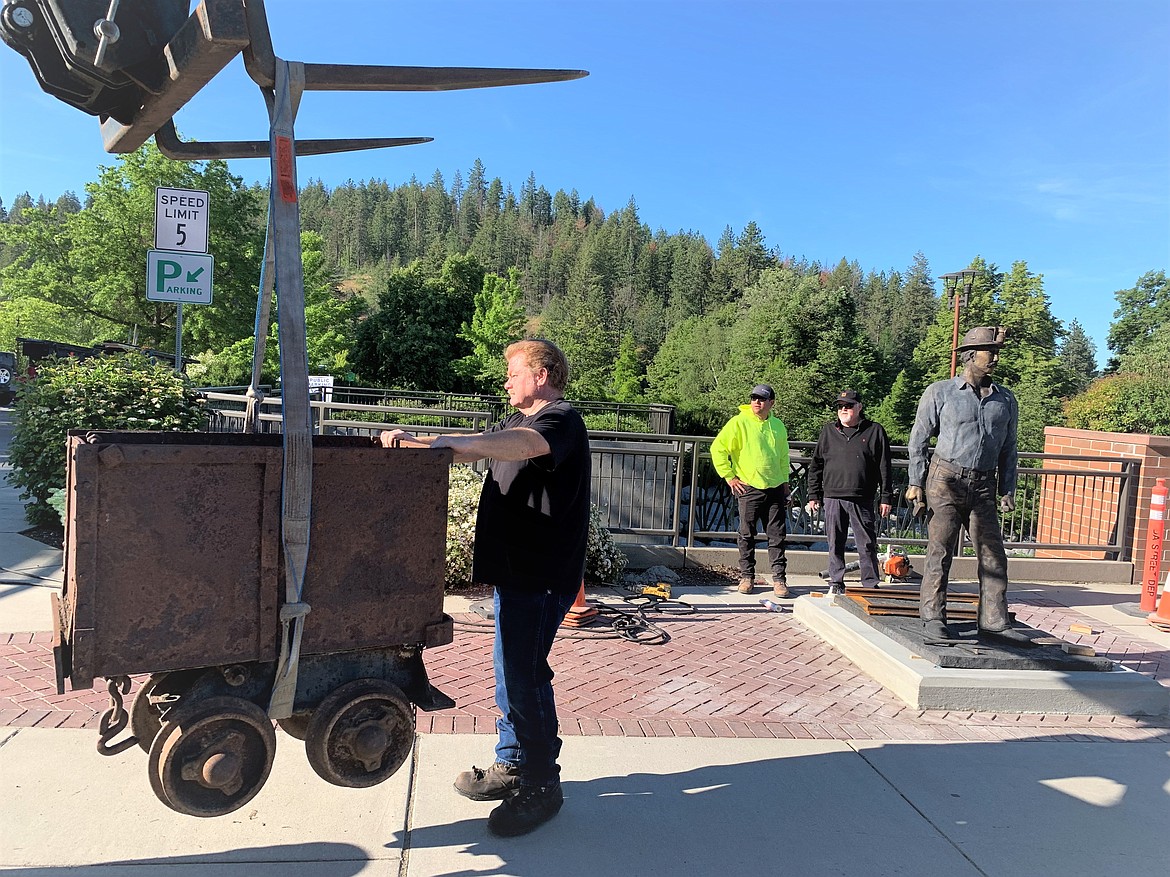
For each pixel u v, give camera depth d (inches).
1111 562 321.4
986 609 197.5
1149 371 1475.1
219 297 1218.6
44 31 89.1
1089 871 113.7
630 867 108.4
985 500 194.5
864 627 215.5
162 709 100.6
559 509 111.2
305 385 90.0
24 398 293.0
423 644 103.1
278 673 91.5
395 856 107.7
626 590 268.4
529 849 111.3
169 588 84.5
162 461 82.6
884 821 125.2
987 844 119.8
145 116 97.4
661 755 145.4
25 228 1249.4
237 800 93.3
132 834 108.8
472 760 136.9
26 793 117.8
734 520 327.3
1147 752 158.9
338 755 100.0
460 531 249.3
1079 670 184.7
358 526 96.3
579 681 183.9
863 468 257.3
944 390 196.1
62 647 88.0
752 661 206.1
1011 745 159.3
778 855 113.7
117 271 1211.2
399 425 335.0
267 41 88.2
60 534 279.9
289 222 90.9
